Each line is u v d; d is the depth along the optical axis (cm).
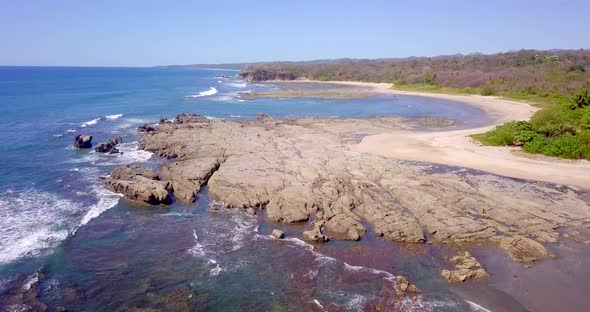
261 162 3762
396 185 3192
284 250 2381
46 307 1820
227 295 1958
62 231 2520
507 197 3000
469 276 2100
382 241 2497
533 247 2369
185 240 2491
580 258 2278
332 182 3241
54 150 4394
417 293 1970
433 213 2753
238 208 2966
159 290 1986
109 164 3925
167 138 4734
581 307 1883
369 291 1992
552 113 4897
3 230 2480
